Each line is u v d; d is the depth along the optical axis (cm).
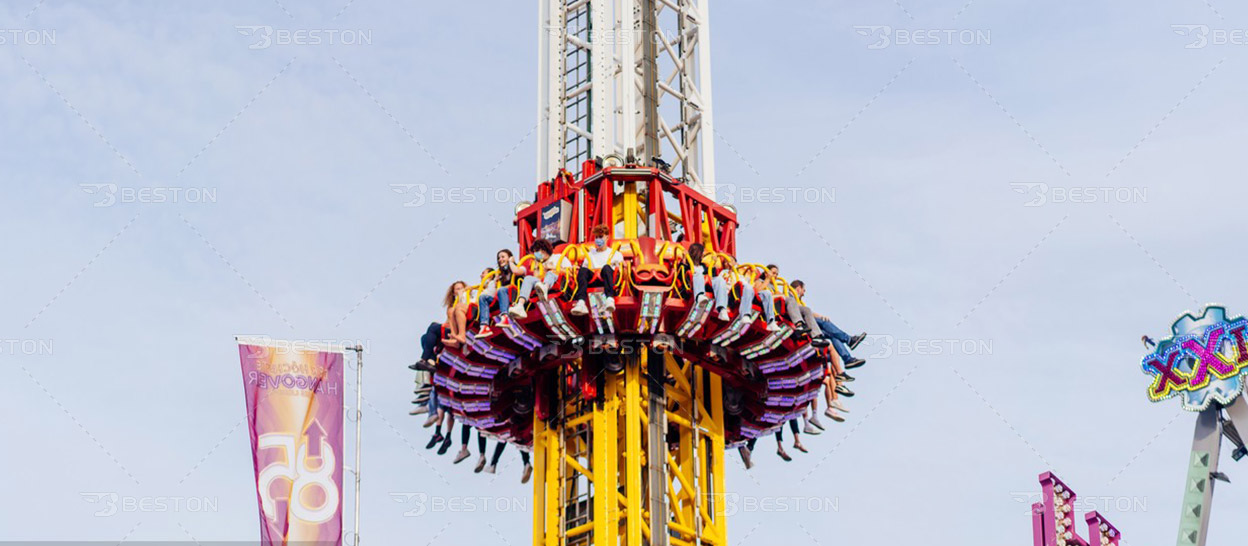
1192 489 4994
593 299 4278
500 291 4356
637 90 4978
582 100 5019
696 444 4609
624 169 4650
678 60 5112
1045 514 5734
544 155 4947
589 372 4497
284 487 4362
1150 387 5150
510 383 4606
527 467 4819
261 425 4397
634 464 4378
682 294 4353
